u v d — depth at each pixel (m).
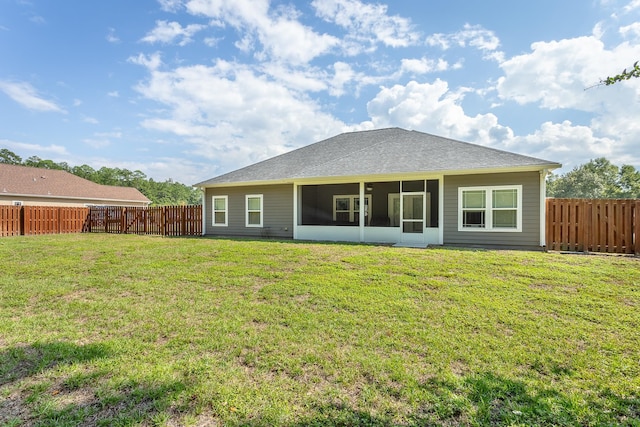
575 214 9.45
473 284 5.57
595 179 42.47
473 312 4.25
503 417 2.21
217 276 6.38
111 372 2.82
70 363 2.98
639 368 2.86
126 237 14.57
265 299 4.95
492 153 11.75
